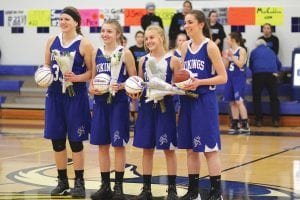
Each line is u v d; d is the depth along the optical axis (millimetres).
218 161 6324
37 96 17734
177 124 6504
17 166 8953
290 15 16766
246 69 15672
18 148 11133
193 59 6324
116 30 6734
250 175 8297
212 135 6188
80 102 6746
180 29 15930
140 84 6348
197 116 6191
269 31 16125
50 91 6785
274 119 15328
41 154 10320
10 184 7480
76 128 6742
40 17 18359
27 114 17469
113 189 6973
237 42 14188
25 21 18500
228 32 17141
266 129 14836
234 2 17078
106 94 6590
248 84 16344
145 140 6473
